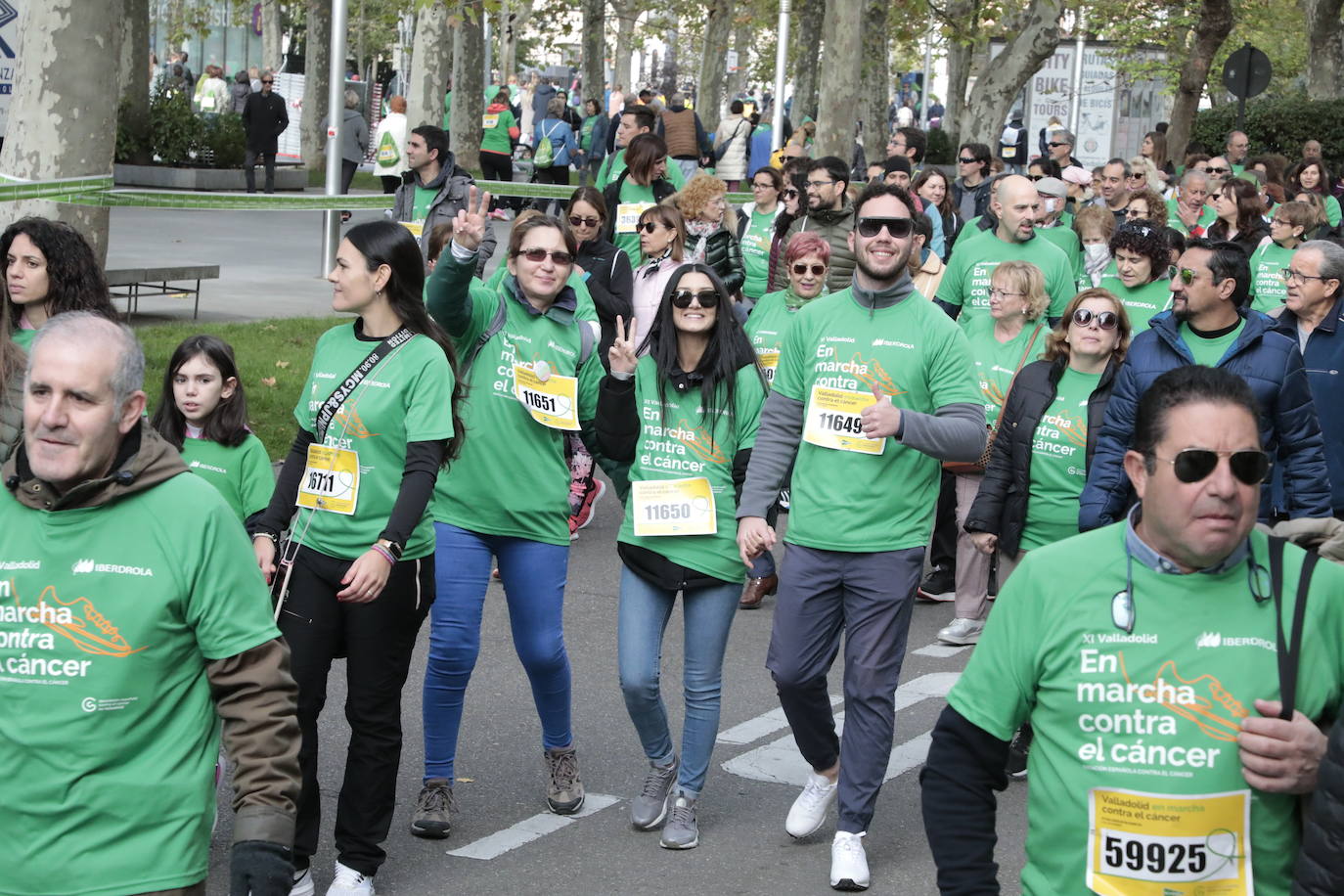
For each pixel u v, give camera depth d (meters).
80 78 9.72
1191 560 2.64
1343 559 3.12
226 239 22.11
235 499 5.38
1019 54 24.27
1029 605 2.77
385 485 4.66
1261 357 5.55
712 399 5.17
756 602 8.49
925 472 5.07
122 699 2.98
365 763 4.72
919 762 6.21
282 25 54.81
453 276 5.14
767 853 5.27
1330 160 28.23
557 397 5.24
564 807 5.54
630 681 5.25
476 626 5.28
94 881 2.97
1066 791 2.71
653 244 9.08
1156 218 10.69
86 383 2.90
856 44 21.30
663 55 73.81
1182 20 34.22
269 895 2.96
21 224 5.01
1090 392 6.09
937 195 12.43
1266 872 2.64
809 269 8.35
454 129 32.19
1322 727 2.66
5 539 2.98
